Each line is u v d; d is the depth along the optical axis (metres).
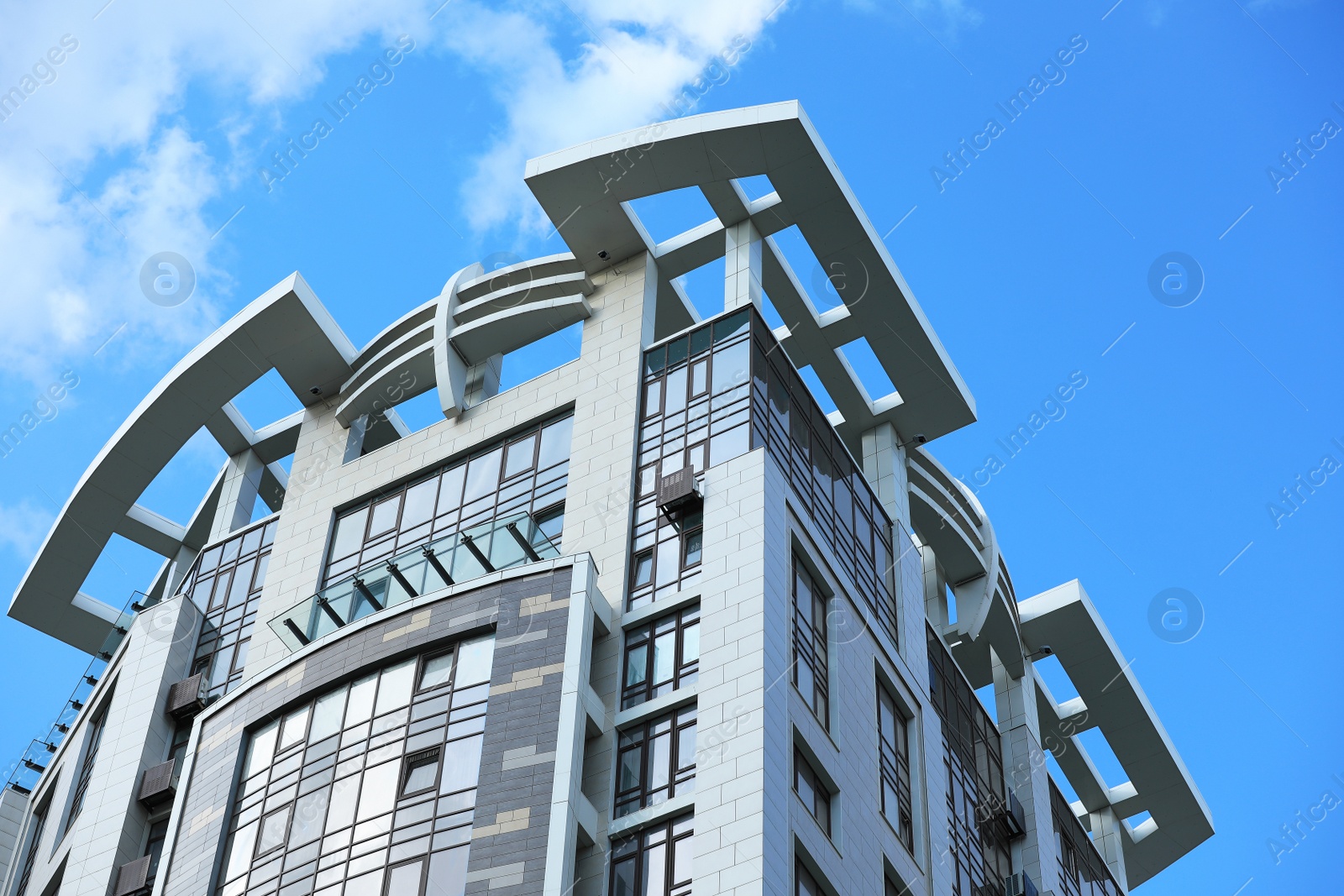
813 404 43.00
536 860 31.47
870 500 44.28
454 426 44.56
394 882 32.06
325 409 48.56
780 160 42.28
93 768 42.44
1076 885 48.97
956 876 40.53
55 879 41.62
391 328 47.38
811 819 33.69
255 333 46.88
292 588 43.69
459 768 33.50
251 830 35.03
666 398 41.31
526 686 34.44
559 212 44.00
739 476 37.78
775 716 33.62
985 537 50.38
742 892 30.45
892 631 42.22
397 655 36.09
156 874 37.19
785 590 36.28
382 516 44.09
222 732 38.00
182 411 48.34
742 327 41.41
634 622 36.50
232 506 49.84
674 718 34.47
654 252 45.00
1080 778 56.22
